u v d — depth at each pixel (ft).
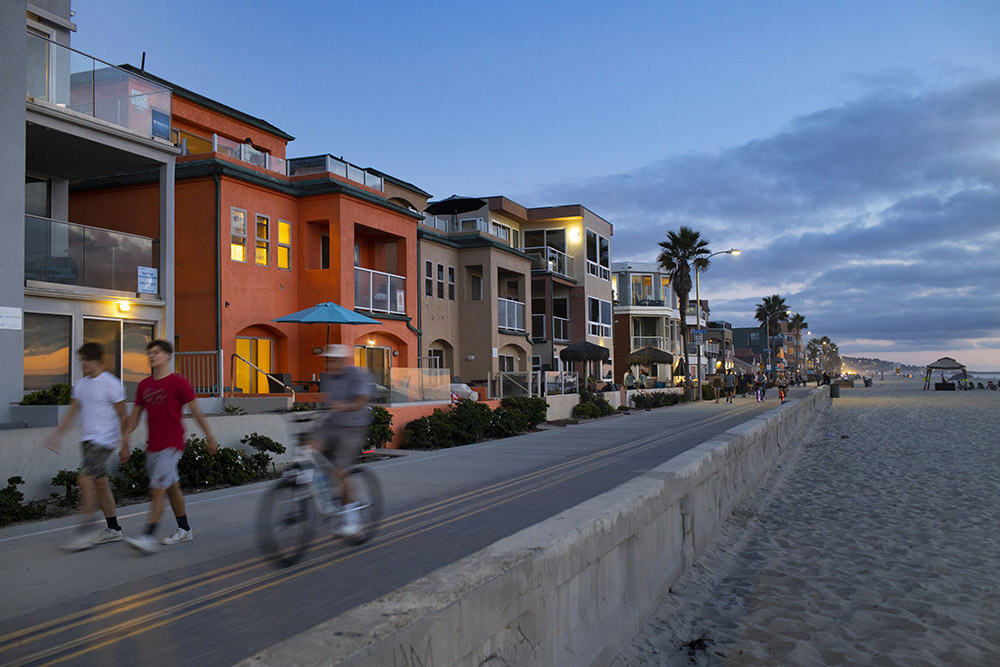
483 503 31.68
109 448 23.86
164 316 55.31
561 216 141.08
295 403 56.80
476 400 69.92
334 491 23.56
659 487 19.48
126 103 53.78
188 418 41.81
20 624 16.20
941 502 35.94
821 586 22.11
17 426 40.29
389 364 82.79
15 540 25.25
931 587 21.95
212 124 78.79
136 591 18.69
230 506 31.71
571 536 13.17
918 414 108.99
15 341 42.68
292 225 73.00
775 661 16.15
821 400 139.44
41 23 51.57
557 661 12.35
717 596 21.02
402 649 7.84
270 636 15.28
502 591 10.28
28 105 45.11
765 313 366.22
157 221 65.67
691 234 158.20
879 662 16.20
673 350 210.59
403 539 24.73
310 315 63.77
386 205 79.30
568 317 140.87
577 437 64.85
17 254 43.14
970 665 16.06
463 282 104.32
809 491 40.63
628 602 16.71
